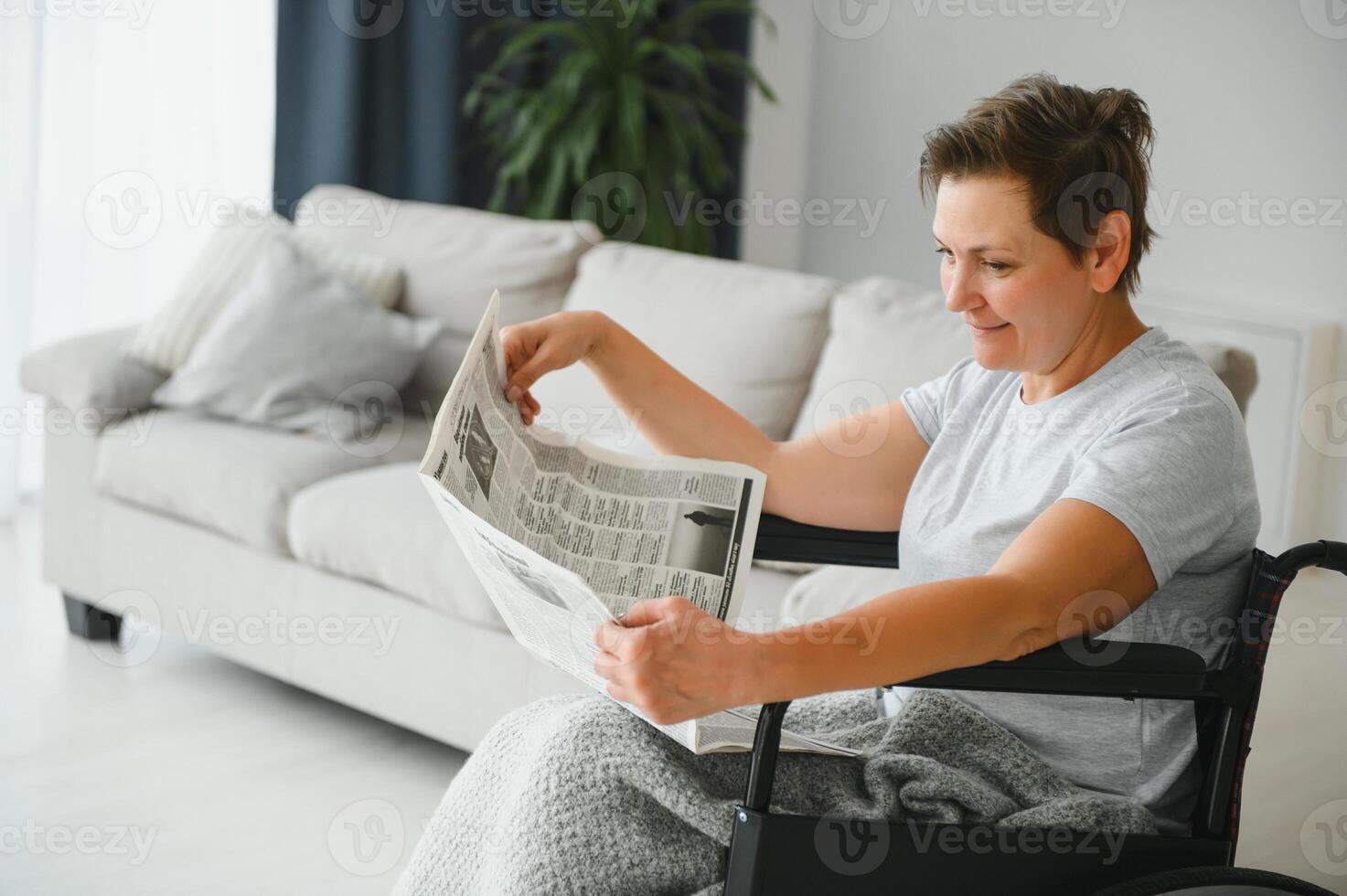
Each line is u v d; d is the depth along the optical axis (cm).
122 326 268
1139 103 105
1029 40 381
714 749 101
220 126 343
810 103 442
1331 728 240
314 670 221
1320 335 313
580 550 117
